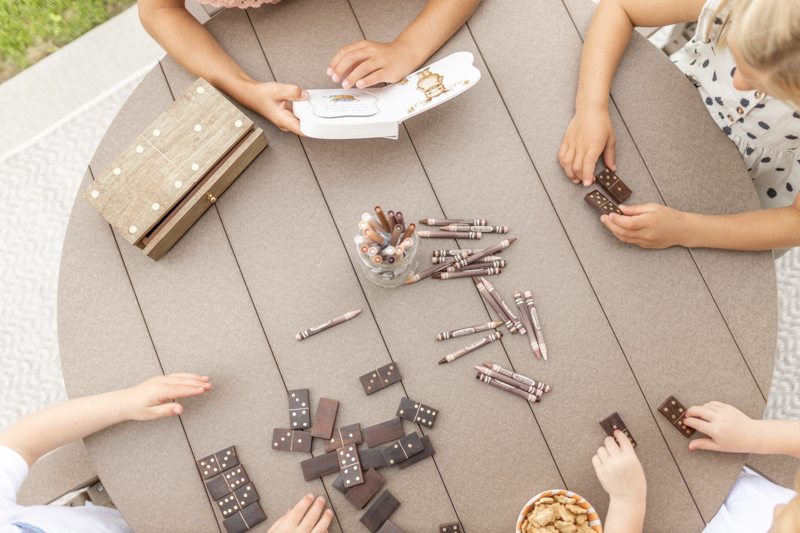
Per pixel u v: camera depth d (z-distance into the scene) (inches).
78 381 35.5
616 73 38.9
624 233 35.5
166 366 35.6
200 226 37.0
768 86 28.2
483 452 34.5
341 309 36.0
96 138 63.9
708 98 41.2
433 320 35.8
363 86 36.1
